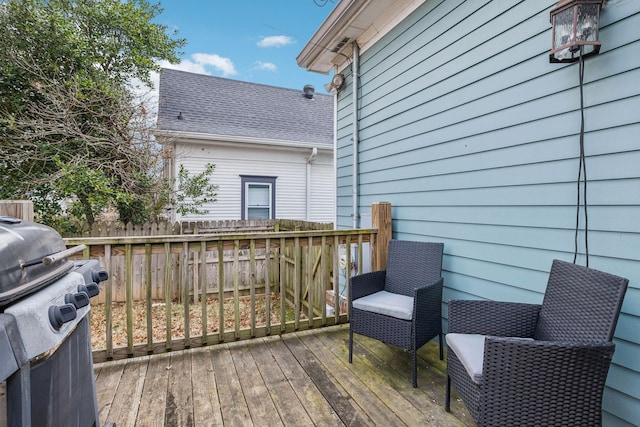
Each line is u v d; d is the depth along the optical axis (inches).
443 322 115.3
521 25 87.3
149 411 75.6
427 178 123.2
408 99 133.2
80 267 56.9
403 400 80.3
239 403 79.0
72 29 198.4
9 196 195.2
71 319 40.1
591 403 53.5
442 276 116.2
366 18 146.2
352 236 129.0
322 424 71.6
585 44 67.2
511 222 91.0
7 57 192.9
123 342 143.3
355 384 87.4
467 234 105.7
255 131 326.6
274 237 115.3
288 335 119.6
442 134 115.5
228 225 234.2
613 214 68.8
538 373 53.4
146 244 98.7
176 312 182.9
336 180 199.6
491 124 96.6
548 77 81.1
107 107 211.8
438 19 116.6
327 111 411.2
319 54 183.0
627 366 66.8
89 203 200.1
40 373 37.4
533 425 53.8
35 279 39.5
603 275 59.0
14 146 194.7
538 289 83.9
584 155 73.7
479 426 56.7
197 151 296.0
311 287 123.0
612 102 68.7
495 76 95.0
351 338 100.0
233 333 111.7
